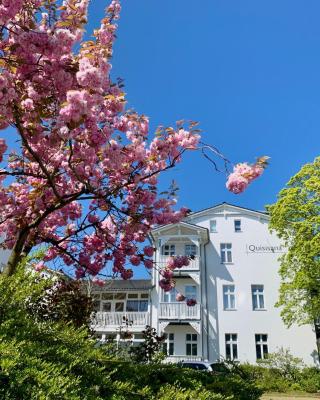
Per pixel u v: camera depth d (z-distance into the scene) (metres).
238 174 6.36
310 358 24.89
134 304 28.55
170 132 7.13
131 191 8.05
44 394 2.09
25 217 7.39
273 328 25.80
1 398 2.01
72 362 2.73
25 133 6.25
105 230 8.55
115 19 6.49
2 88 5.15
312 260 21.52
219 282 27.17
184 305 26.20
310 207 22.55
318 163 23.56
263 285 26.98
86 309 9.70
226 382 5.21
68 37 5.25
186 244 28.50
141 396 3.07
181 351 25.92
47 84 5.68
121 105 6.24
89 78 5.18
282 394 19.31
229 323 26.12
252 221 28.59
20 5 4.97
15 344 2.47
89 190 6.56
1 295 2.99
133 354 9.12
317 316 22.48
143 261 8.80
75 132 6.04
